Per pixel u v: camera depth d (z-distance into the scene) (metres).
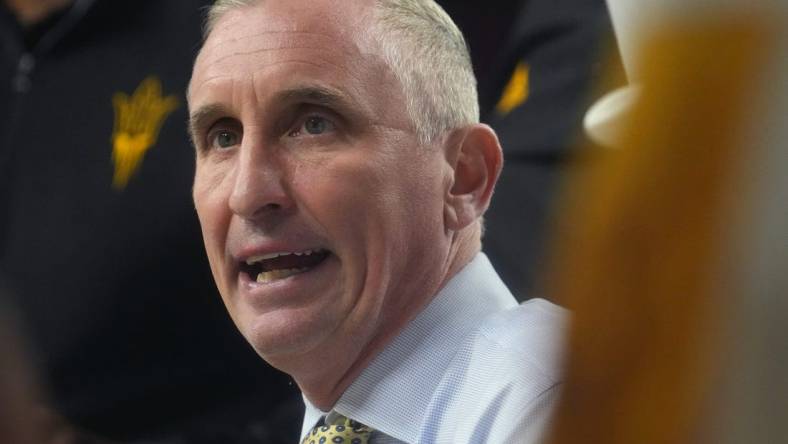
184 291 7.02
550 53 7.25
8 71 7.66
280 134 4.56
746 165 1.02
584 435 1.06
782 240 1.00
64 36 7.54
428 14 4.78
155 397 6.99
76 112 7.48
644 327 1.05
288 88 4.48
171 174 7.16
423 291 4.70
